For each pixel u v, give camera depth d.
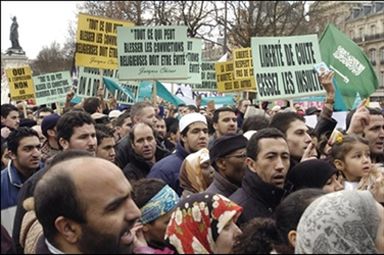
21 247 2.74
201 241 2.68
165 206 3.06
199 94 15.77
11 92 12.09
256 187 3.50
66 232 2.06
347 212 2.04
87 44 9.69
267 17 33.53
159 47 8.87
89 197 2.03
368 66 8.59
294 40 7.75
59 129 4.56
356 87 8.52
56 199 2.04
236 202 3.51
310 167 3.49
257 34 32.84
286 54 7.70
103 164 2.11
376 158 4.90
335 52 8.62
